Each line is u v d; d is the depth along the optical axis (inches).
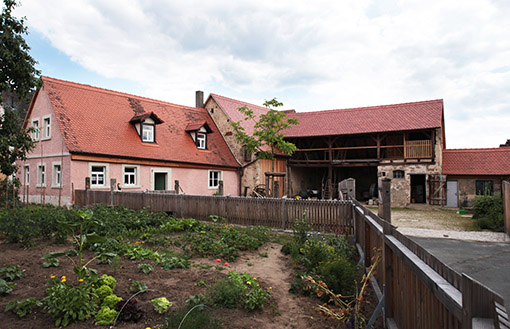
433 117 917.8
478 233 495.5
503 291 239.1
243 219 480.7
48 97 725.9
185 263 253.6
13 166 412.2
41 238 326.3
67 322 150.1
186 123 985.5
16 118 416.5
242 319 168.9
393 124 954.7
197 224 412.5
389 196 201.2
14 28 392.8
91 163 682.2
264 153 871.1
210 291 193.2
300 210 432.1
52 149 714.8
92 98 810.2
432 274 97.6
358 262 271.6
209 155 945.5
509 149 931.3
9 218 303.7
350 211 392.8
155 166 790.5
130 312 159.3
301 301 199.9
